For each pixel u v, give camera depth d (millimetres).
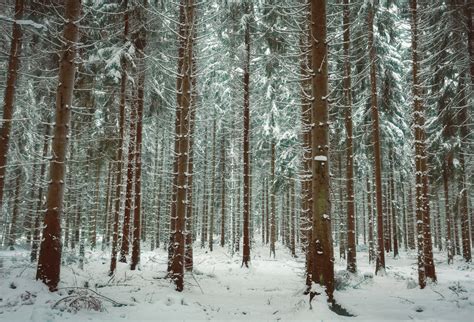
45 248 8352
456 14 12727
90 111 17375
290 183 29031
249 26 19953
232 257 27516
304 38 13984
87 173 19203
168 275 12570
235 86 21281
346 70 17016
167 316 7609
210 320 7531
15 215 16828
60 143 8797
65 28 9227
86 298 7605
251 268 19047
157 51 15938
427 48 14742
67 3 9352
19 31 10906
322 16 9477
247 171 19984
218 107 30594
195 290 11625
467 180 21781
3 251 18203
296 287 13352
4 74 11922
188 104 11586
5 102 10523
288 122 27766
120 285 10836
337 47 16891
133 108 17156
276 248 35625
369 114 21891
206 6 13883
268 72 17578
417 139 13648
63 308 7152
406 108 24625
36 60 12844
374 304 9617
